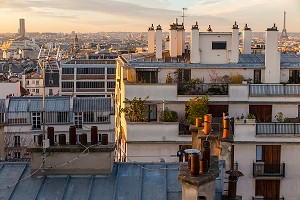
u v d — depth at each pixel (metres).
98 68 165.62
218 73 59.94
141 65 59.62
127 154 54.97
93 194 22.42
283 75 60.78
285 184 53.06
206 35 60.69
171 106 57.41
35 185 23.02
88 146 23.64
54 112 94.88
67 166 23.55
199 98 56.25
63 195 22.31
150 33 75.56
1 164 24.95
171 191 22.64
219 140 34.22
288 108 57.31
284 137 52.41
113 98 97.88
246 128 52.31
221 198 23.50
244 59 63.34
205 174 20.23
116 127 79.38
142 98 57.25
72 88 164.88
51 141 23.97
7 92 119.31
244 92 57.25
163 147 54.94
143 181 23.34
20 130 93.12
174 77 59.59
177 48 66.31
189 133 55.16
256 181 52.91
